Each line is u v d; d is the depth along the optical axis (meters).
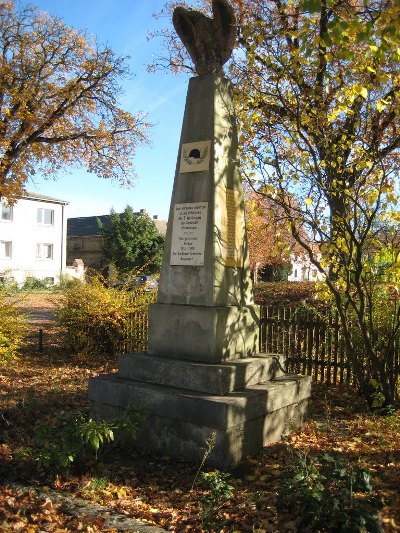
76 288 11.78
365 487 3.62
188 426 5.02
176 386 5.41
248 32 7.23
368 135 7.08
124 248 39.47
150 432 5.28
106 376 5.94
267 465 4.86
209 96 5.98
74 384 8.35
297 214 6.63
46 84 19.62
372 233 6.77
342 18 5.31
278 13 7.78
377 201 6.33
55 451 4.46
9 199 20.27
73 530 3.64
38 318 19.20
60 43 19.30
